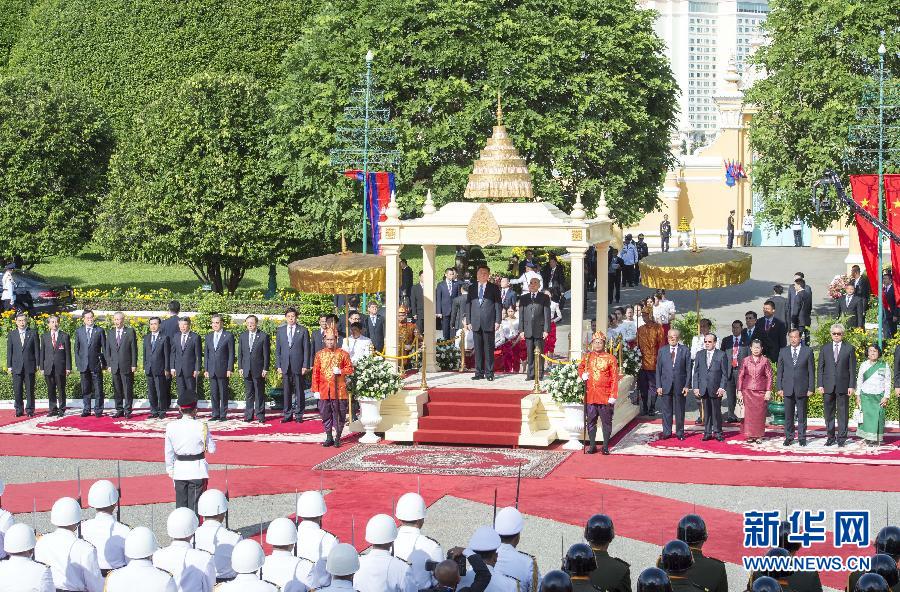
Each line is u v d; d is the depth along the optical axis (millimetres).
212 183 50625
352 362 29188
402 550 15203
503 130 30688
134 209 51312
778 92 46312
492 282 31250
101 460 27109
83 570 15742
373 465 26391
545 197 47156
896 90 40031
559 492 24125
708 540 20688
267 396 32156
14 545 14703
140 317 43000
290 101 48938
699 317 32500
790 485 24375
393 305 30172
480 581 12883
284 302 46531
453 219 29625
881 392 27453
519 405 28703
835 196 44781
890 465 25938
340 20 49219
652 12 51469
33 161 55188
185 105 51062
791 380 27578
